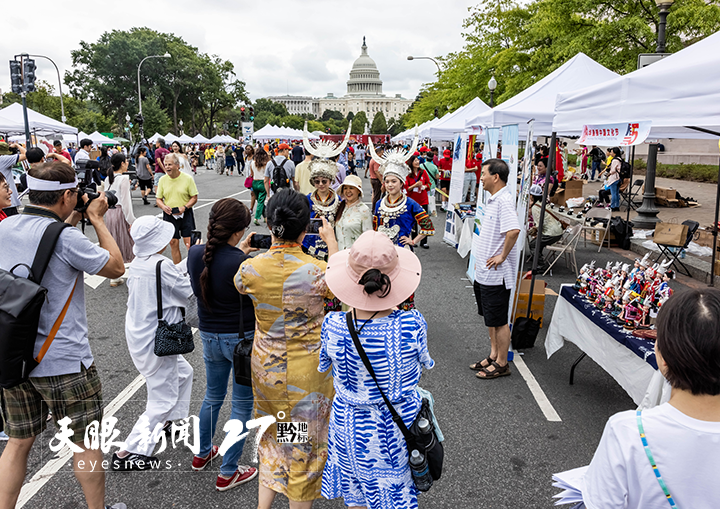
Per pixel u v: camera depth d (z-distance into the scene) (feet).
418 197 33.27
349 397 6.80
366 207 15.87
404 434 6.66
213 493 10.14
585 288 15.23
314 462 8.41
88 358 8.61
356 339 6.51
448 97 96.43
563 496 5.49
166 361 10.74
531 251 28.45
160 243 10.50
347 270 6.84
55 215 8.37
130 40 229.86
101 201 9.04
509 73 73.05
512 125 17.26
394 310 6.88
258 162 39.91
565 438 12.34
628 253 33.12
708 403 4.35
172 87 248.52
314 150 15.97
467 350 17.95
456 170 34.01
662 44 34.17
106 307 21.94
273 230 7.96
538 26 57.62
